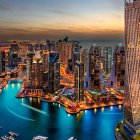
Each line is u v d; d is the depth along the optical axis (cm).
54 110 14538
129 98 10575
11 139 10325
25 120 12812
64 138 10688
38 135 10938
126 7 10238
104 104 15200
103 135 11000
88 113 13988
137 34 10100
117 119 13000
